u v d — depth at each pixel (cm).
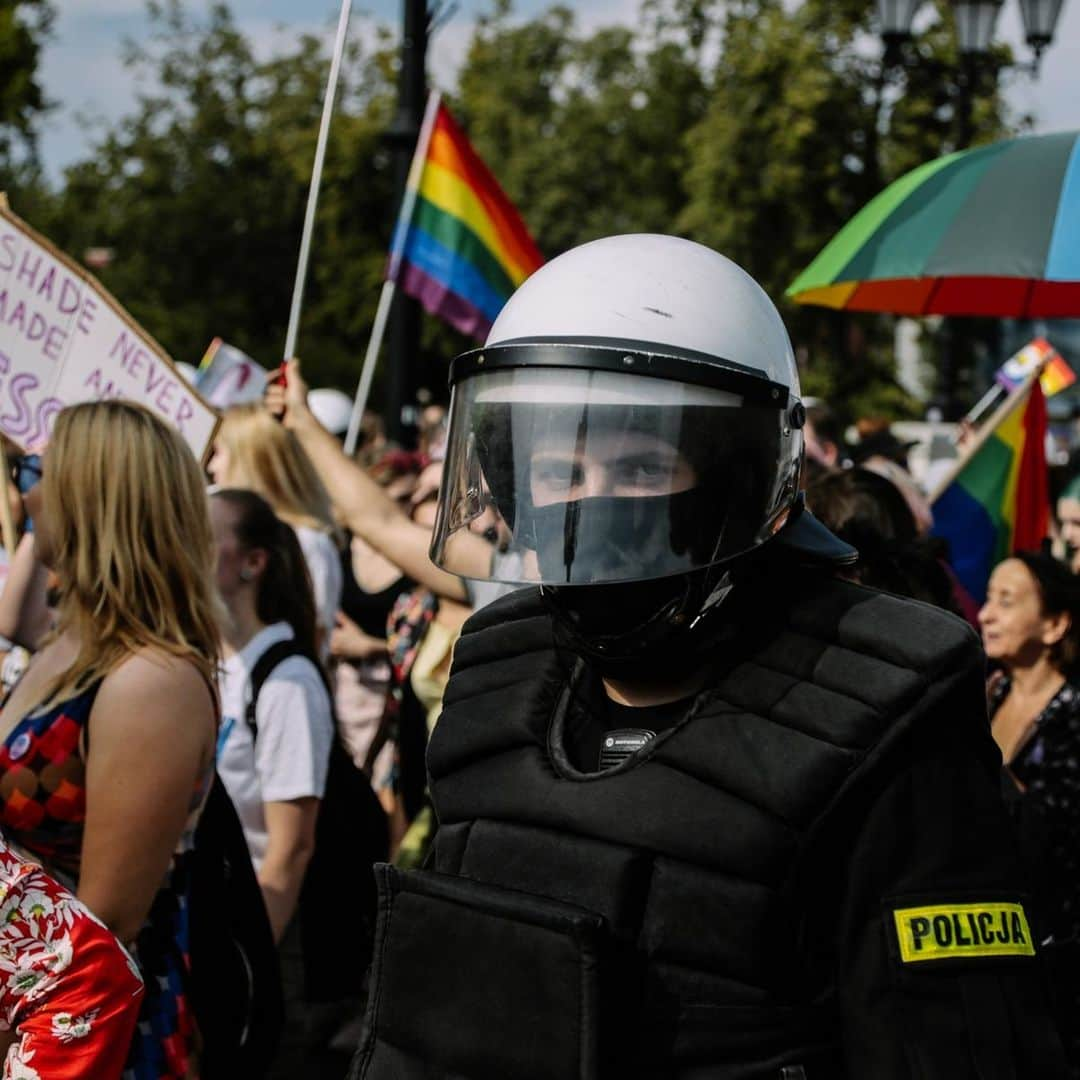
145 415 255
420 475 685
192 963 253
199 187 3206
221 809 261
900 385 2078
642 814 150
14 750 241
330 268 3048
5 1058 196
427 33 784
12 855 195
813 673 151
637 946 148
